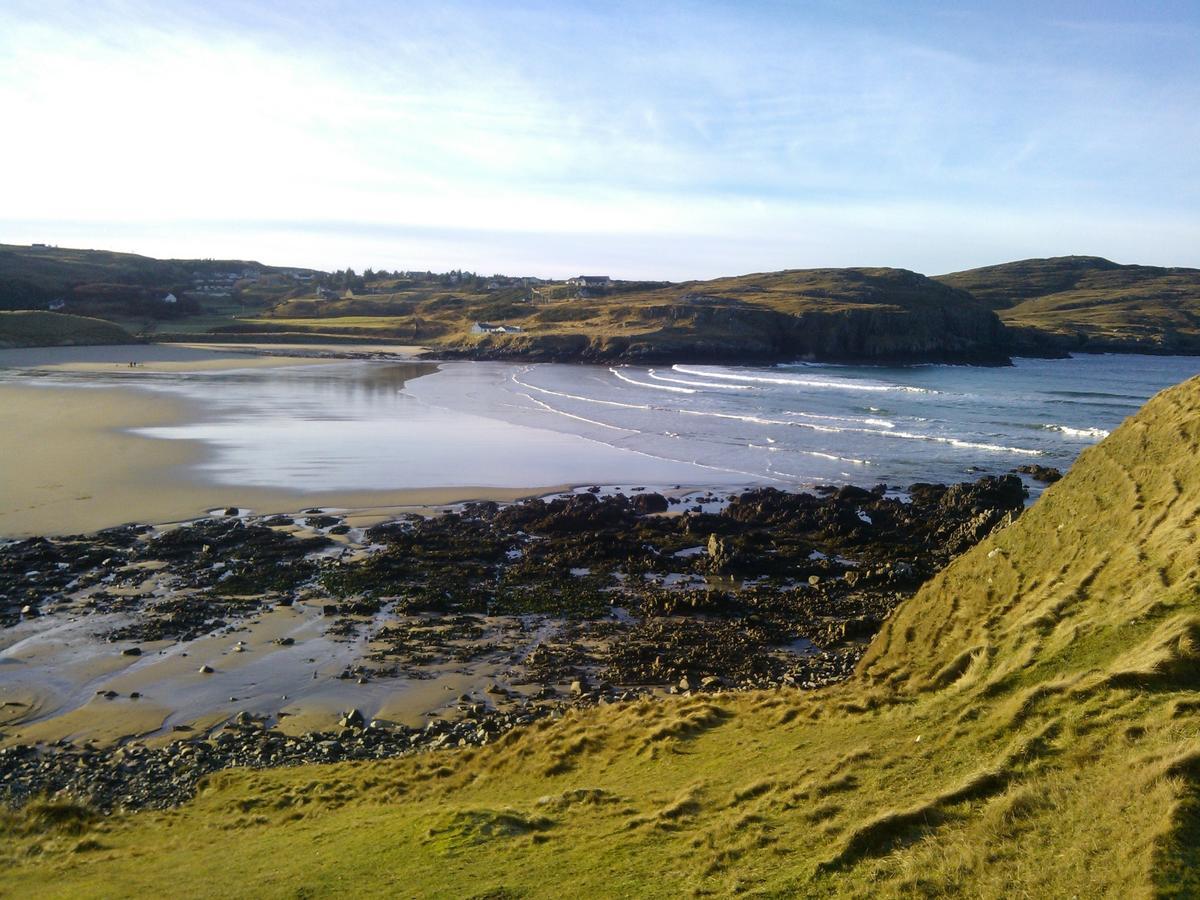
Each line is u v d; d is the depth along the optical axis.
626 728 19.05
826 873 10.34
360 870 12.75
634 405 88.69
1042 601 18.06
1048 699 13.07
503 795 16.55
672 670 25.70
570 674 25.62
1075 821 9.75
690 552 39.03
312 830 15.40
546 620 30.33
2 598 30.80
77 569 34.16
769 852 11.25
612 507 44.44
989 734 12.91
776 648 27.75
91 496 45.25
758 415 81.19
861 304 180.38
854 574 34.84
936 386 107.75
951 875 9.55
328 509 44.59
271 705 23.48
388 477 52.03
